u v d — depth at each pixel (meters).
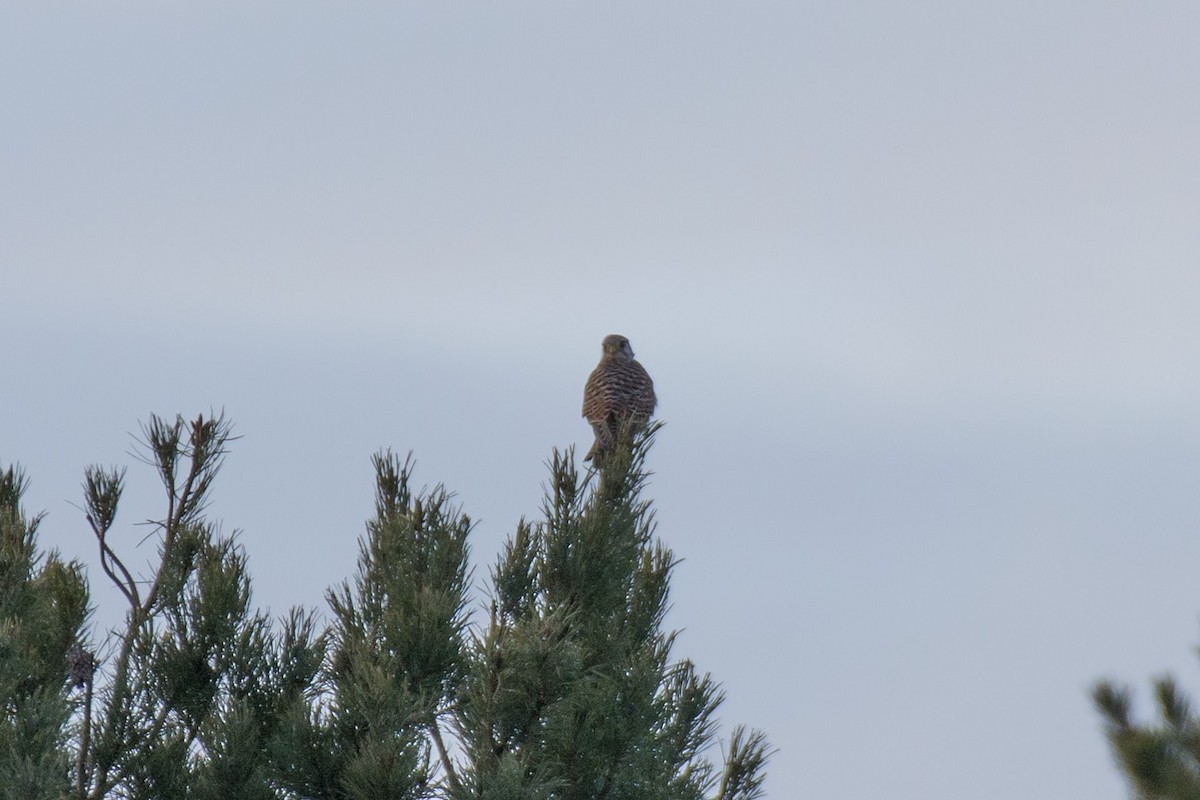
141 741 11.37
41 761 9.05
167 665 11.65
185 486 10.98
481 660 9.57
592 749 10.99
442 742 11.10
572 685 9.50
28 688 11.21
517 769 8.94
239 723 10.95
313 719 10.38
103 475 11.16
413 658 10.56
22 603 11.12
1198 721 9.91
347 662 11.34
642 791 11.25
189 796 10.98
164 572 11.13
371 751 9.38
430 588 11.07
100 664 11.41
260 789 10.70
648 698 11.36
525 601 11.35
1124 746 9.70
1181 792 9.52
